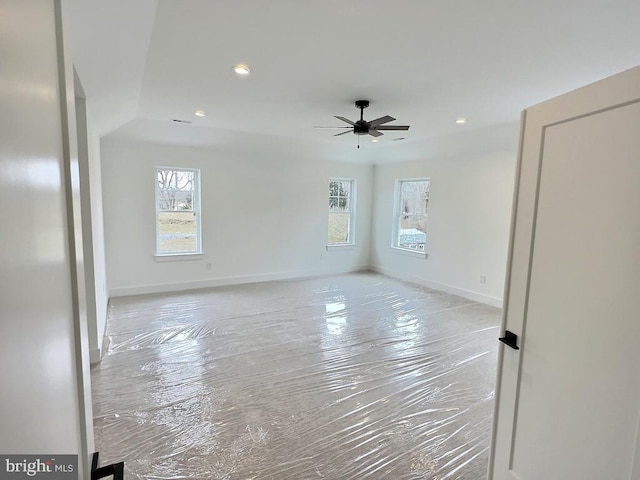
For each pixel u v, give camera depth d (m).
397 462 2.00
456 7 1.83
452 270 5.70
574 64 2.55
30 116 0.55
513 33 2.10
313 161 6.59
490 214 5.11
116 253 5.02
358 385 2.81
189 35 2.17
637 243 1.01
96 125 3.55
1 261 0.43
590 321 1.16
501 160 4.94
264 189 6.12
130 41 2.08
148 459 1.97
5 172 0.44
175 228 5.51
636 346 1.02
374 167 7.29
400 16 1.93
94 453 0.98
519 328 1.46
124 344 3.48
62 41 0.77
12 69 0.47
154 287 5.35
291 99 3.48
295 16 1.95
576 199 1.20
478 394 2.72
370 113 3.96
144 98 3.51
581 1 1.74
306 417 2.38
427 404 2.57
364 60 2.53
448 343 3.68
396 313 4.64
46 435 0.59
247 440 2.15
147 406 2.46
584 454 1.19
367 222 7.40
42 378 0.57
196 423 2.29
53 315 0.65
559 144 1.27
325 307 4.83
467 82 2.94
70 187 0.81
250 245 6.10
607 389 1.10
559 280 1.27
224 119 4.34
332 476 1.89
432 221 6.02
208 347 3.45
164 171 5.34
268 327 4.03
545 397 1.34
